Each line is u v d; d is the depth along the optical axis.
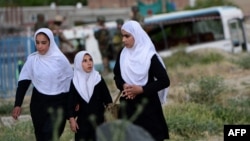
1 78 27.92
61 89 11.86
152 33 43.47
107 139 8.23
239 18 44.50
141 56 10.45
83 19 64.50
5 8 67.69
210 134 15.74
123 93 10.59
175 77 27.81
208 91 20.23
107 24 38.38
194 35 43.91
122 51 10.74
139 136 8.63
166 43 43.44
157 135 10.51
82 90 11.34
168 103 19.83
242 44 44.31
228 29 44.00
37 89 11.86
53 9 68.50
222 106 18.45
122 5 77.31
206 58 34.44
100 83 11.49
